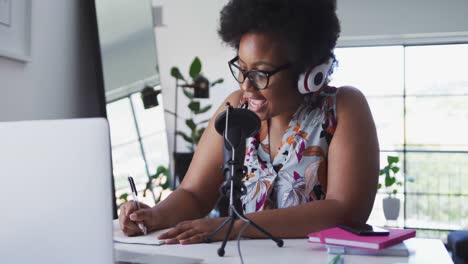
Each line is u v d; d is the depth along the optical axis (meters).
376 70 5.86
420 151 5.85
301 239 1.24
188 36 4.82
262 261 1.01
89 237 0.82
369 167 1.41
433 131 5.82
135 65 3.27
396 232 1.15
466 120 5.75
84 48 2.69
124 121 3.09
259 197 1.47
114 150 2.97
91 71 2.75
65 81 2.48
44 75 2.29
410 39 5.67
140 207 1.37
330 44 1.45
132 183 1.40
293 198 1.45
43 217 0.82
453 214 5.85
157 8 4.72
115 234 1.30
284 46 1.36
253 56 1.37
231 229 1.13
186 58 4.83
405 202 5.89
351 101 1.51
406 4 5.57
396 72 5.83
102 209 0.82
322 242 1.10
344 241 1.07
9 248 0.83
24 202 0.82
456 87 5.75
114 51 2.95
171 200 1.49
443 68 5.77
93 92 2.76
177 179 4.00
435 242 1.20
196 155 1.66
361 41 5.79
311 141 1.48
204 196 1.59
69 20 2.54
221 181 1.62
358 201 1.35
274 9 1.36
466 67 5.72
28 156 0.82
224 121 1.13
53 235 0.82
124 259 1.07
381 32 5.62
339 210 1.31
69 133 0.82
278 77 1.38
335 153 1.43
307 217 1.27
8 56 1.98
